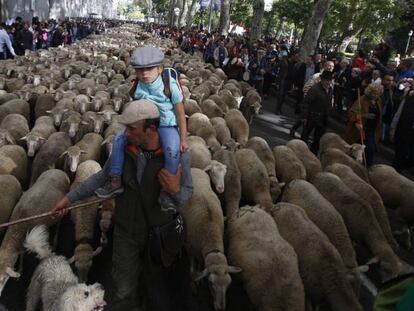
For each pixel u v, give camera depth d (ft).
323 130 29.89
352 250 16.30
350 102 45.03
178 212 10.84
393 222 23.04
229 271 13.73
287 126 43.19
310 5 102.22
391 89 35.04
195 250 15.65
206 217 15.81
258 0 81.15
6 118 26.40
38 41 76.95
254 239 14.75
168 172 9.94
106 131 26.35
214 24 209.87
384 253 16.38
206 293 15.66
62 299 11.13
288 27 186.09
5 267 13.92
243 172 21.42
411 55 68.90
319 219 17.35
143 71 10.60
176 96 11.00
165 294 11.80
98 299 11.18
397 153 28.43
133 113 9.47
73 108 30.63
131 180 10.18
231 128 31.65
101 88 37.35
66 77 43.04
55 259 13.10
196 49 93.15
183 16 192.03
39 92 33.65
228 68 59.41
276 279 13.23
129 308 13.88
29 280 15.16
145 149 10.12
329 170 22.63
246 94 45.80
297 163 23.17
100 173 10.71
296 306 12.78
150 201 10.26
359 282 15.12
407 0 91.40
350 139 27.71
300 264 14.82
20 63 46.70
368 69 41.88
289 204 17.31
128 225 10.46
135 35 127.65
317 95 29.01
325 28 99.09
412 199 20.95
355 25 92.53
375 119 26.81
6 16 94.22
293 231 15.85
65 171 20.49
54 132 26.55
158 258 10.80
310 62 48.88
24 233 15.05
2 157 20.02
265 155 23.49
